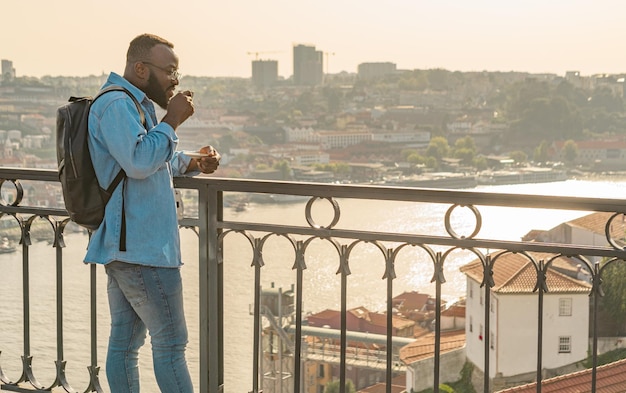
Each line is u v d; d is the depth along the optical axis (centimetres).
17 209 348
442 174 11700
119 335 302
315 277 3130
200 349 328
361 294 2980
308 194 301
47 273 3167
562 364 2359
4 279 3036
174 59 280
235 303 2517
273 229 308
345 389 299
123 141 261
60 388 351
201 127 14525
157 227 280
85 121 272
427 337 2692
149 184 279
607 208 260
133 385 305
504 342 2392
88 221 278
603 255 261
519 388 1612
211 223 319
